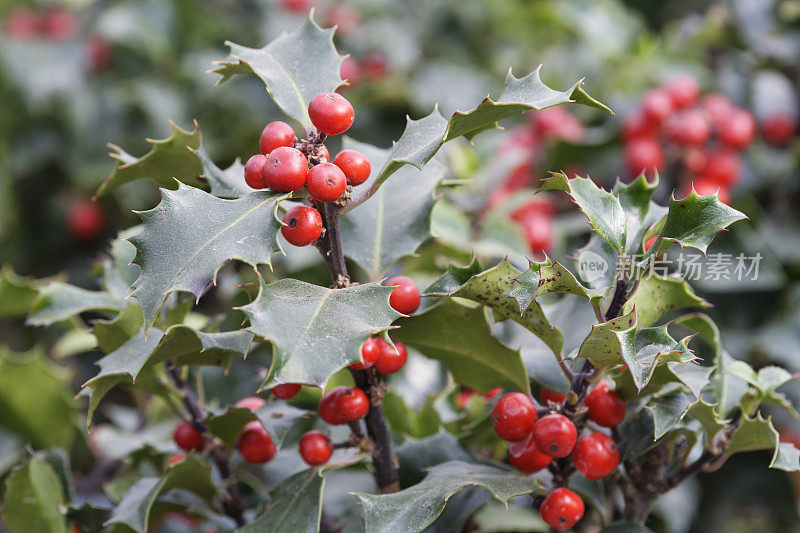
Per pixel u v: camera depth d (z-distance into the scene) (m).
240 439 0.56
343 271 0.52
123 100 1.01
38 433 0.64
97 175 1.00
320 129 0.51
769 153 0.84
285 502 0.54
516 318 0.53
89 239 1.06
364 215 0.56
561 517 0.52
